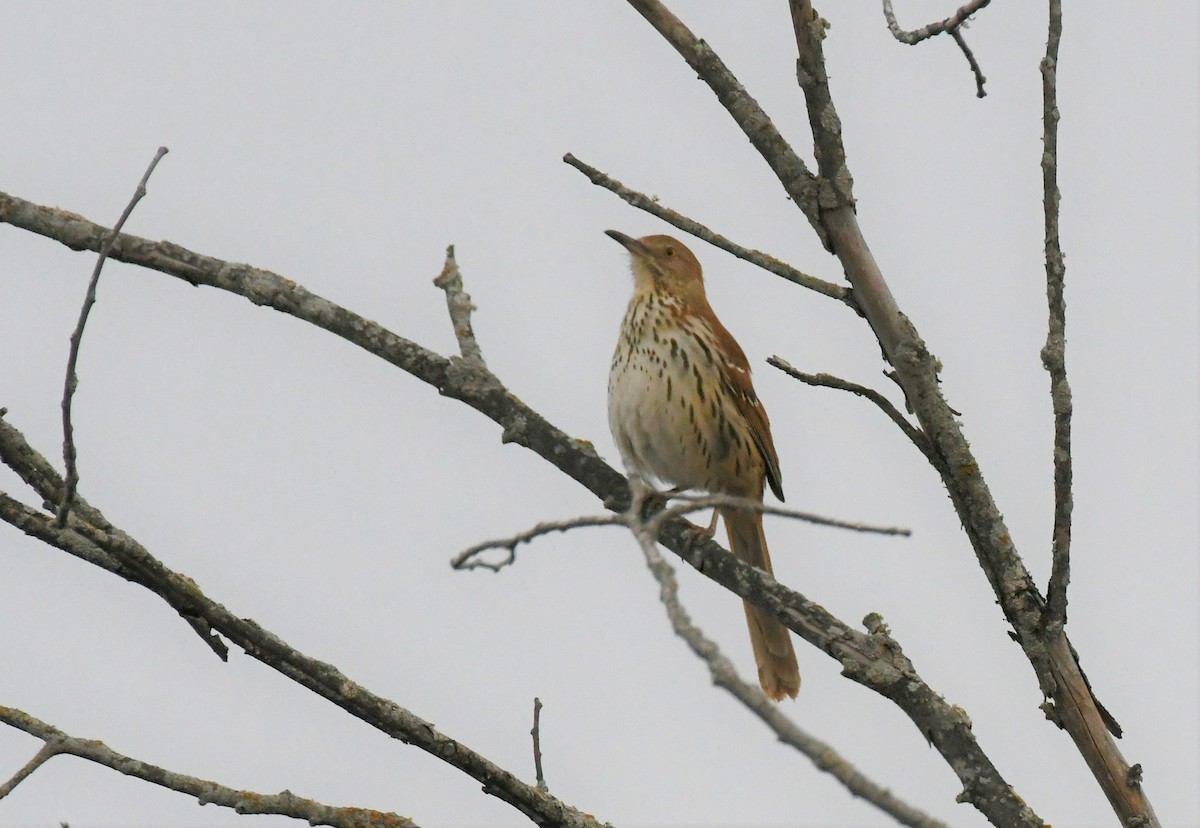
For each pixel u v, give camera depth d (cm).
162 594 964
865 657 948
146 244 1068
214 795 922
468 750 966
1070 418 888
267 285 1059
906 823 590
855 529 675
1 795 878
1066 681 922
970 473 942
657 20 990
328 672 964
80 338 878
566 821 973
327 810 936
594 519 717
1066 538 906
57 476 975
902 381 950
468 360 1059
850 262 949
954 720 922
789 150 959
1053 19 871
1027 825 884
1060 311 880
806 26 938
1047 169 875
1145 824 898
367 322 1064
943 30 923
